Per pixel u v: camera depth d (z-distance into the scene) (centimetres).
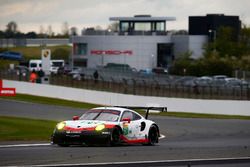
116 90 14700
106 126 5072
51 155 4288
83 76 17425
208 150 5016
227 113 11950
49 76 17288
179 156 4441
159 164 3881
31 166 3612
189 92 14062
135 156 4359
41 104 12406
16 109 11194
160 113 11669
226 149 5156
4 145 5175
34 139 5897
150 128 5625
